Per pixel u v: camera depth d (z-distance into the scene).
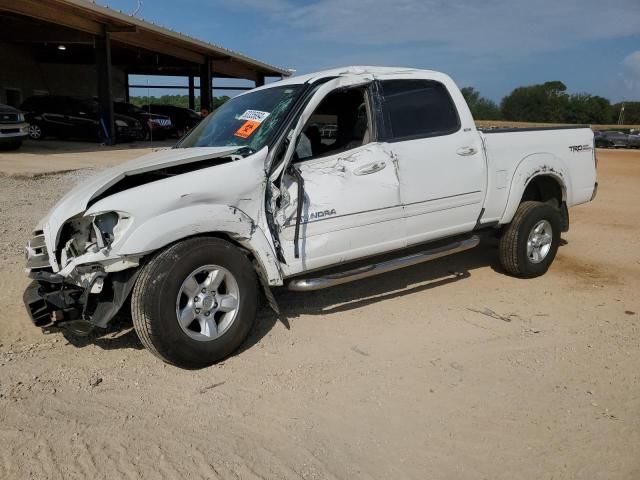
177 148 5.03
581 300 5.52
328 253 4.49
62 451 3.03
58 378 3.82
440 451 3.05
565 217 6.52
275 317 4.92
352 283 5.91
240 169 4.08
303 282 4.39
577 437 3.19
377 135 4.82
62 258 3.98
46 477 2.82
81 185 4.40
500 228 6.03
